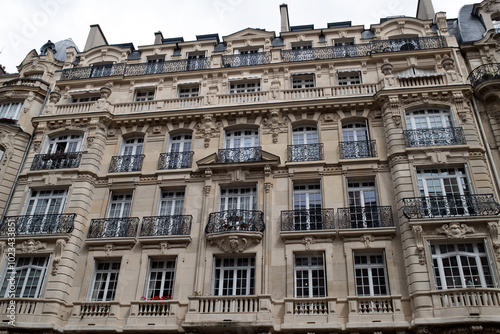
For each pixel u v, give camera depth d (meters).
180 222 20.92
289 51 26.89
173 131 24.59
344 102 23.25
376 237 19.17
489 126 21.81
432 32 26.50
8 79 29.73
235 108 24.14
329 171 21.50
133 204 22.20
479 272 17.55
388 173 20.95
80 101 27.58
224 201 21.83
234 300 17.94
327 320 17.36
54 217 21.38
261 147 22.91
